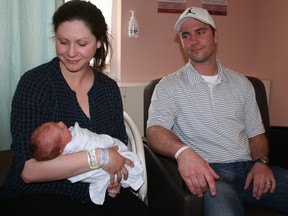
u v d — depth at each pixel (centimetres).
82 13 114
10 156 209
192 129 158
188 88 160
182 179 126
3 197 123
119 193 135
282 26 266
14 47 195
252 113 171
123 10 245
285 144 172
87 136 117
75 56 118
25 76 120
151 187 153
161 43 261
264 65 288
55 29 117
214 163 155
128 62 254
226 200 129
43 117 119
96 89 134
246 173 155
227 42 285
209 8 271
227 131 158
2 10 188
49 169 108
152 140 146
